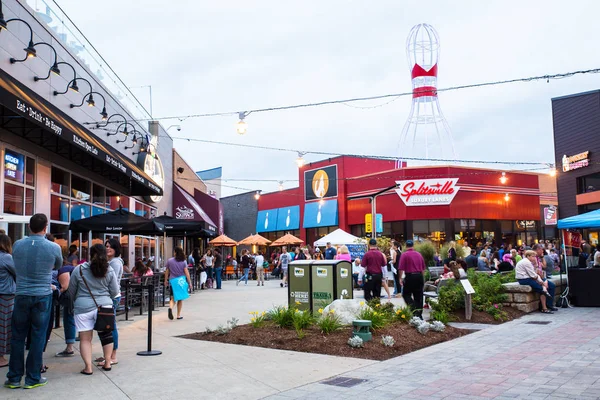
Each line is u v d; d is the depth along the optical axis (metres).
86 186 16.23
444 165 34.00
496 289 13.98
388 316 10.90
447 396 6.05
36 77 12.08
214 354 8.51
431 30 39.38
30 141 12.06
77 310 7.11
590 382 6.60
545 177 48.09
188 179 33.47
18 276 6.54
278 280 33.91
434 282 15.77
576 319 12.51
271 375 7.14
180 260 12.86
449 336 10.20
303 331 9.88
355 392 6.27
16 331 6.50
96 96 16.34
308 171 42.62
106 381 6.79
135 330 11.06
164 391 6.34
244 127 14.59
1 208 10.74
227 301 17.28
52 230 13.51
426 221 33.84
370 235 29.27
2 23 8.56
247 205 52.22
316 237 42.16
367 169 40.72
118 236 18.80
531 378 6.84
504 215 35.41
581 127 32.41
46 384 6.62
